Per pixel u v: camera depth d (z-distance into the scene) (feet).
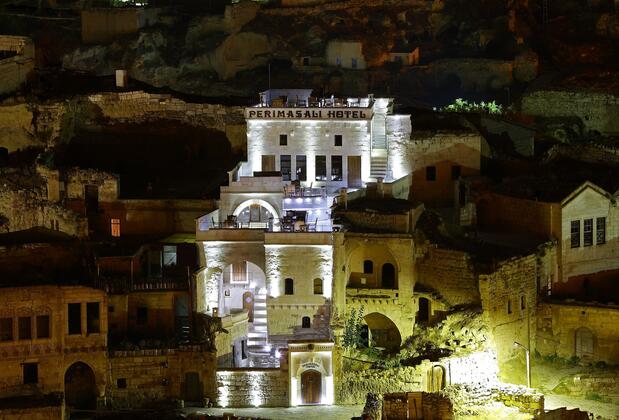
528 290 362.33
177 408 330.75
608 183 390.01
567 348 364.38
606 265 382.83
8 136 405.80
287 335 353.72
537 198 376.89
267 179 374.02
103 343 333.42
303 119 391.45
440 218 376.48
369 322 364.58
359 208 368.68
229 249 355.77
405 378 338.75
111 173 382.63
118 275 352.90
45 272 352.28
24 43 424.05
